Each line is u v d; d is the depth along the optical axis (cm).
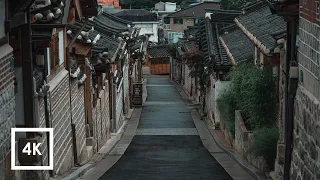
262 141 1739
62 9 1375
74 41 1980
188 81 5422
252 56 2516
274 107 2048
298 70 1330
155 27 8588
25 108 1340
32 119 1344
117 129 3331
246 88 2164
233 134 2492
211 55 2991
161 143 2831
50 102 1532
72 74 1902
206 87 3731
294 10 1366
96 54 2344
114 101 3216
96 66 2477
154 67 8125
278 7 1369
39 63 1455
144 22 8519
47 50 1527
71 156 1888
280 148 1611
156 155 2416
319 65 1109
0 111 1034
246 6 2750
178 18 8388
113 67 3275
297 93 1332
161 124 3575
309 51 1204
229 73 2789
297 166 1314
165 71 8162
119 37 3253
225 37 3141
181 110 4284
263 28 2128
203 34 3472
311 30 1184
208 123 3425
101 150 2538
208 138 2955
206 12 3644
